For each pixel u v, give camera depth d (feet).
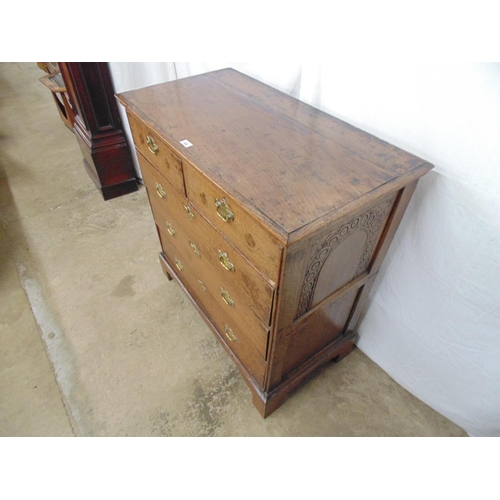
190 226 3.16
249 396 3.95
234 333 3.43
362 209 2.19
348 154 2.50
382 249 2.96
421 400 3.92
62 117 8.42
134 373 4.14
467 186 2.50
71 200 6.71
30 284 5.12
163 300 4.96
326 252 2.35
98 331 4.56
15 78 11.76
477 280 2.76
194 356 4.33
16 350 4.33
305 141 2.63
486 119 2.23
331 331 3.63
